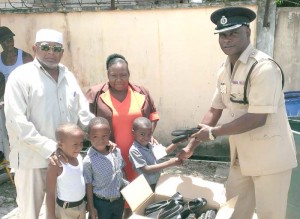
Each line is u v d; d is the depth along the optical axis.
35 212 2.64
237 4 4.52
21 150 2.54
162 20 4.82
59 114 2.56
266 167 2.29
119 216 2.63
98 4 5.71
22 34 5.19
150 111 3.05
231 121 2.25
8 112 2.41
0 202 3.90
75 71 5.23
